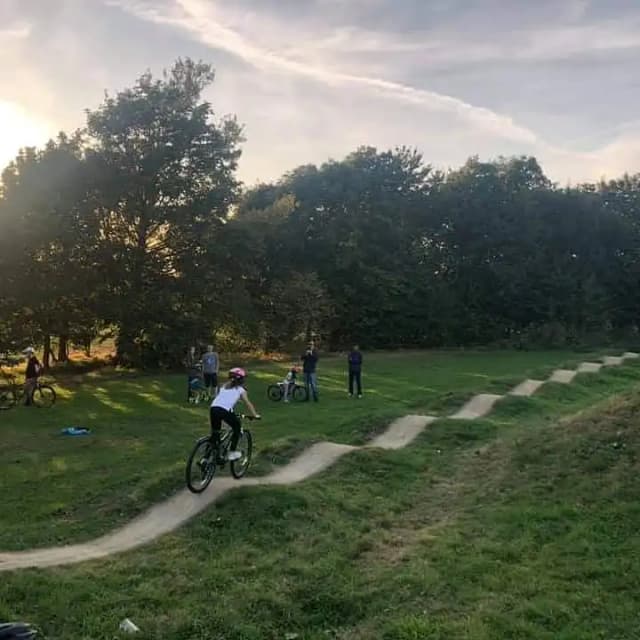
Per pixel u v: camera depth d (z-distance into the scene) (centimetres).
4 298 3334
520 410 1994
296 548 878
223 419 1155
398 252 5488
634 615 662
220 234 3812
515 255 5591
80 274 3475
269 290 4475
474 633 635
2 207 3441
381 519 1009
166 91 3769
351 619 697
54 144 3628
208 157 3800
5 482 1313
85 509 1100
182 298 3691
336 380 2950
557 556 811
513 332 5500
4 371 3312
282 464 1320
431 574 775
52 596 722
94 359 4122
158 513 1041
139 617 686
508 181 5809
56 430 1908
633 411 1253
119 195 3569
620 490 980
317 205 5334
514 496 1052
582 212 5791
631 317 5834
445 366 3650
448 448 1479
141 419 2078
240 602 718
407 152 5825
